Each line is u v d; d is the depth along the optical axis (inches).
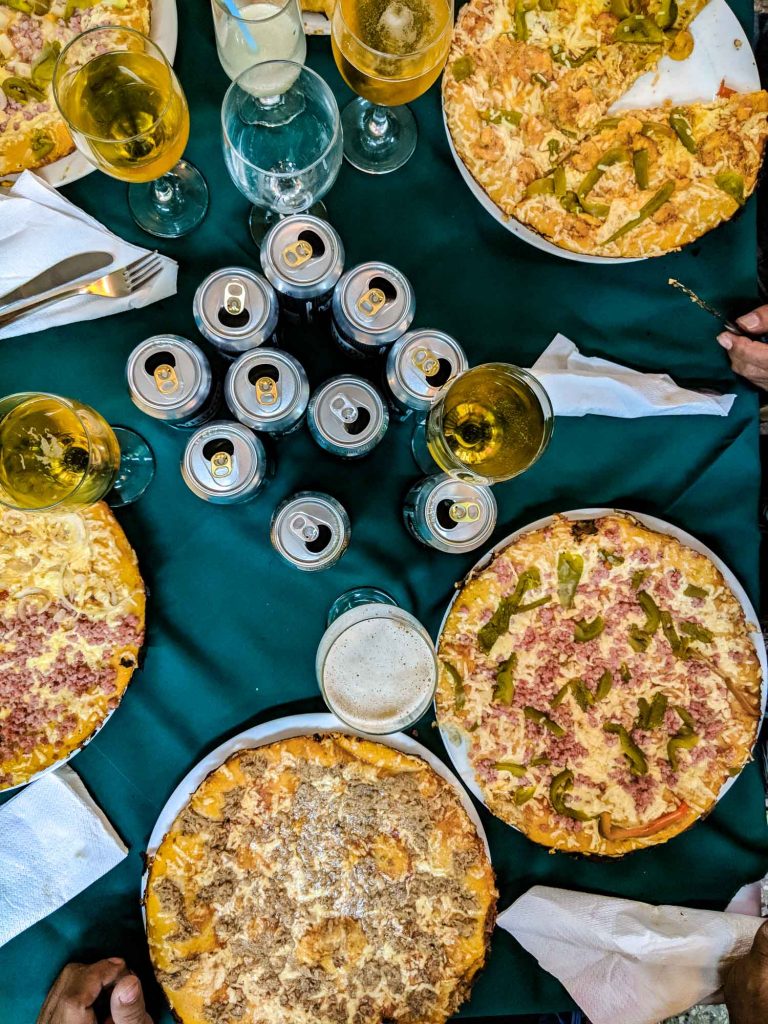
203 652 45.3
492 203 45.3
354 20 40.0
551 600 45.2
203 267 45.6
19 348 44.7
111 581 42.5
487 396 41.7
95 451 38.4
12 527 42.1
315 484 45.6
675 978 44.1
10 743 41.9
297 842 43.9
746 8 46.8
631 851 44.9
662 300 47.6
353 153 46.3
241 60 39.8
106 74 39.3
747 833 47.0
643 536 44.6
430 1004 44.1
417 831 44.1
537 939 44.9
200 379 38.5
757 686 45.4
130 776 44.6
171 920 42.4
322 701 45.8
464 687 44.1
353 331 38.8
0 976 43.7
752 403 47.5
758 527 48.4
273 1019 43.3
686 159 46.0
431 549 46.1
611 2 45.0
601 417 47.1
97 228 41.1
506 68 45.0
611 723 45.3
